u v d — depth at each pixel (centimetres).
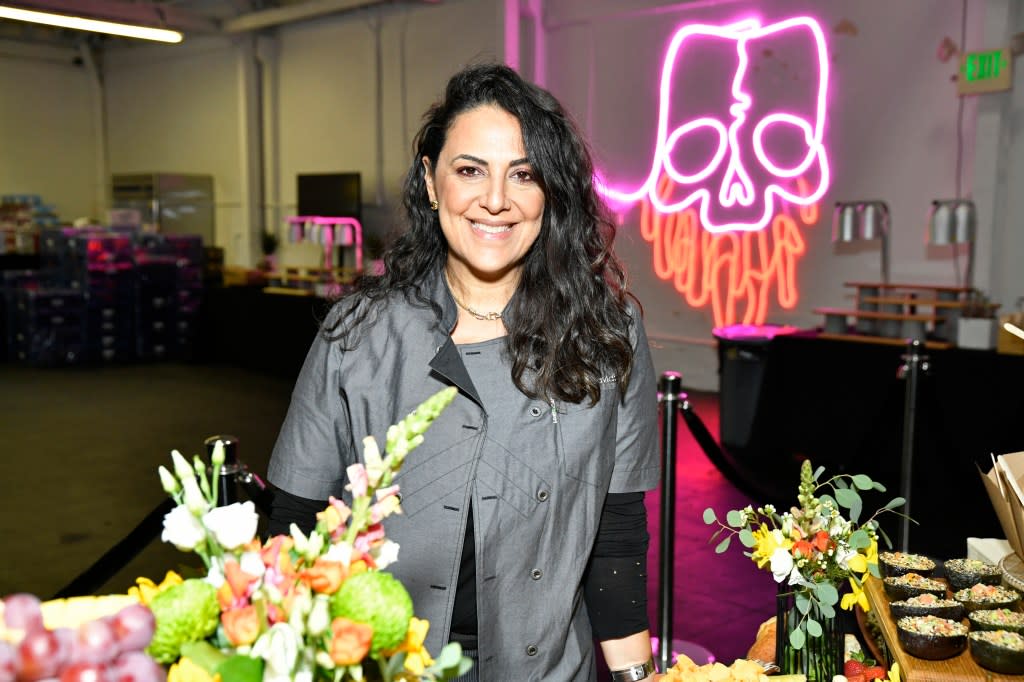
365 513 80
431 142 128
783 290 746
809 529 156
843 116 705
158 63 1286
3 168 1331
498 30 866
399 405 128
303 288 963
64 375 932
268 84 1135
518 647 124
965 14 644
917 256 680
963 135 653
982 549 180
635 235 834
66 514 465
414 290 134
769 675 161
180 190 1193
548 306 129
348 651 70
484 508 124
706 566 389
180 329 1042
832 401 554
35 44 1341
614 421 133
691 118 789
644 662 136
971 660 143
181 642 72
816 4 710
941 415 432
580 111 859
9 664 61
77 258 1012
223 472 195
